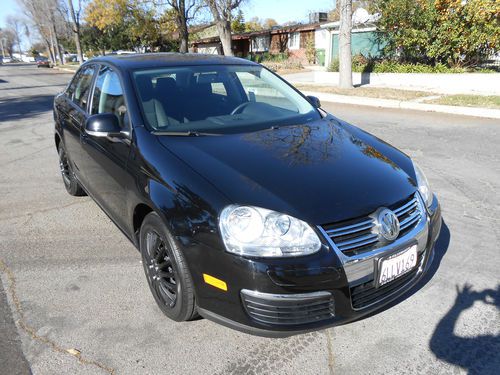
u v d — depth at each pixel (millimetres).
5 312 2963
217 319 2424
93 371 2432
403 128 8398
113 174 3332
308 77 19641
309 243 2252
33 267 3549
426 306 2953
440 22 14289
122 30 41625
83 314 2932
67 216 4590
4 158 7039
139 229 3166
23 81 26391
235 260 2244
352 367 2449
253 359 2520
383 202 2502
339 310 2328
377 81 15602
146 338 2691
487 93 12164
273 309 2240
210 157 2736
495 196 4836
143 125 3113
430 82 14281
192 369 2447
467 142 7180
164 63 3779
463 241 3822
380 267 2393
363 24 18406
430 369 2420
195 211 2408
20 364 2484
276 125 3381
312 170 2658
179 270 2533
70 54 76375
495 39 13406
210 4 21062
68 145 4609
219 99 3617
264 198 2367
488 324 2760
